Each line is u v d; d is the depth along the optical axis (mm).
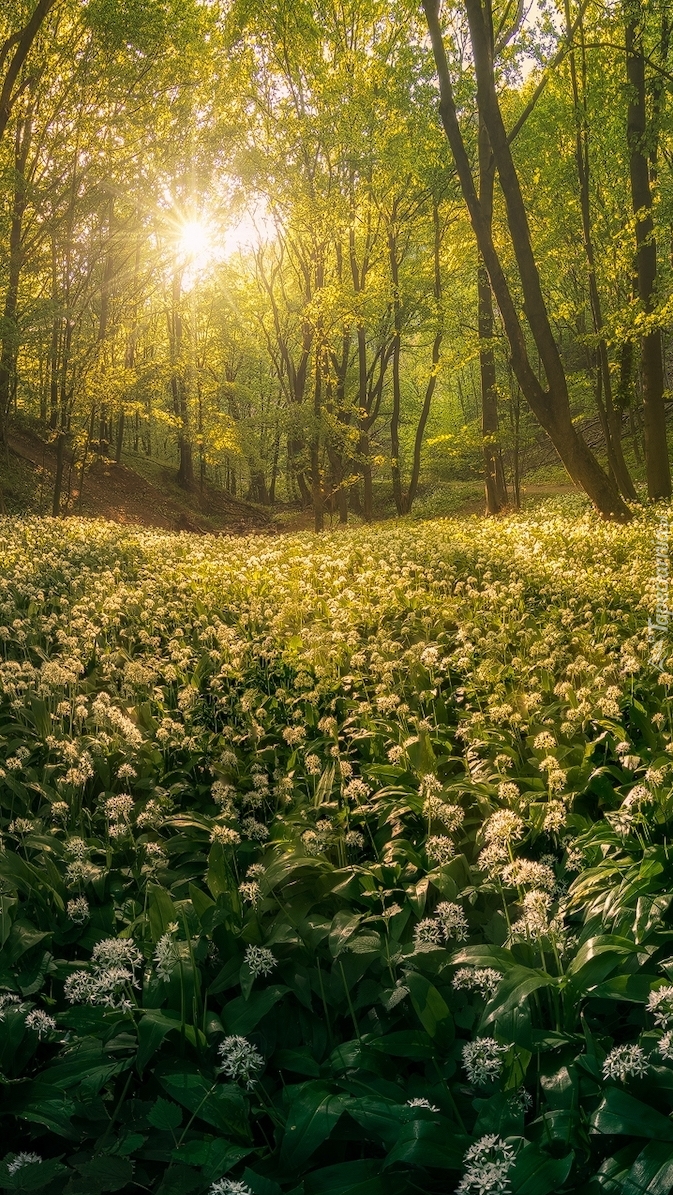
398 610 9664
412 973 3178
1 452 31469
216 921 3561
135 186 26984
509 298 15609
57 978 3514
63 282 26719
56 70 24859
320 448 30719
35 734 6180
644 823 3924
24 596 10727
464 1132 2656
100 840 4598
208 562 14312
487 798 4633
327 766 5574
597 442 36062
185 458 43656
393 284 29531
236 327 45469
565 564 11906
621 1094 2592
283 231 36531
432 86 25875
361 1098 2773
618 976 3043
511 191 14898
